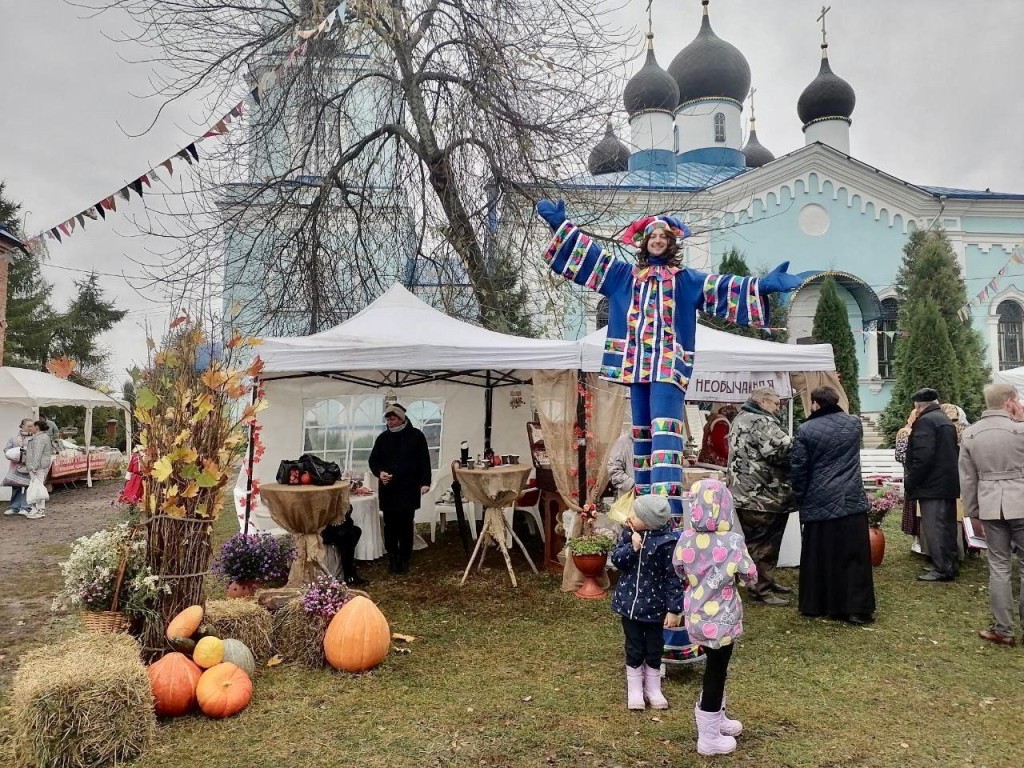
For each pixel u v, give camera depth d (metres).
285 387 7.59
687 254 18.53
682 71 25.25
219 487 4.04
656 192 16.70
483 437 8.59
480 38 9.91
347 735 3.36
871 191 19.72
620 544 3.74
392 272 12.15
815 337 16.81
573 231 4.22
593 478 6.07
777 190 19.42
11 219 22.61
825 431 5.14
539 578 6.46
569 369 5.96
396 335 6.43
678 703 3.71
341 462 8.09
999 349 20.55
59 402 12.99
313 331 10.88
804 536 5.29
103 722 3.09
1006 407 4.66
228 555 5.52
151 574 3.89
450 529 9.08
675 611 3.39
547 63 9.33
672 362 3.92
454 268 11.28
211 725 3.48
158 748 3.24
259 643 4.26
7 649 4.72
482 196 10.67
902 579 6.30
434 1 10.31
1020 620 4.85
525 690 3.91
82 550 3.88
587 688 3.94
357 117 11.84
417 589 6.09
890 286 19.62
